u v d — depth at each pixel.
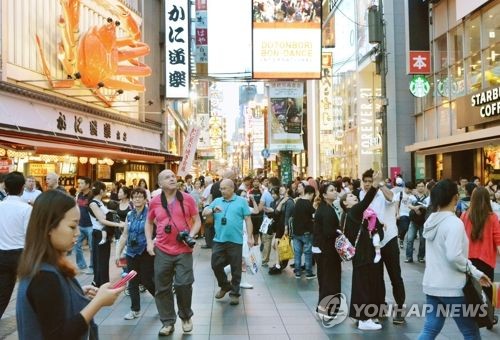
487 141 18.31
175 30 28.81
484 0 18.33
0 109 14.33
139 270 7.87
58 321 2.59
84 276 11.26
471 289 4.96
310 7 26.41
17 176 6.92
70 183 20.03
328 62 39.62
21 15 16.11
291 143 29.05
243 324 7.47
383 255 7.48
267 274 11.68
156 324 7.52
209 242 15.51
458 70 21.84
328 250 7.76
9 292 6.89
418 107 26.83
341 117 38.94
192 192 17.75
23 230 6.78
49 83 17.53
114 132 23.48
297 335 6.88
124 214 10.46
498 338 6.51
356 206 7.23
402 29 28.23
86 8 21.00
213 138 70.69
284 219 11.75
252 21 26.19
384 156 16.92
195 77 29.62
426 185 13.62
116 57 19.64
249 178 14.84
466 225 6.84
